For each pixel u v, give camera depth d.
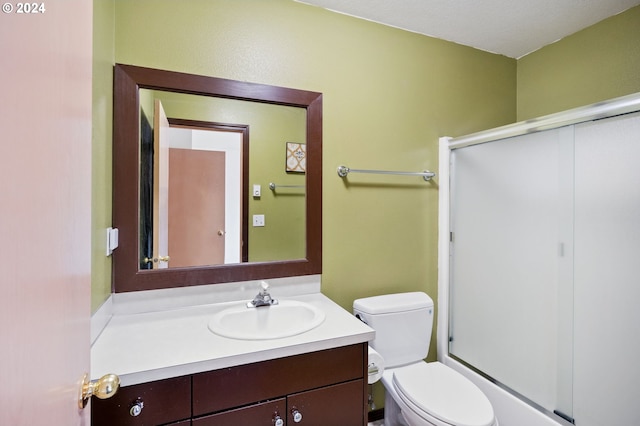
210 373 0.95
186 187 1.44
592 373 1.33
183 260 1.43
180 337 1.09
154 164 1.39
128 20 1.32
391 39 1.85
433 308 1.84
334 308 1.42
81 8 0.61
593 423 1.32
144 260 1.37
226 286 1.48
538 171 1.53
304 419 1.07
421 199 1.95
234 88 1.48
